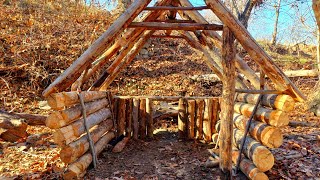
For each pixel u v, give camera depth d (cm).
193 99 714
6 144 586
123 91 1056
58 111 405
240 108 529
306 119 849
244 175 455
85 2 1501
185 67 1271
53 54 1077
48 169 462
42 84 976
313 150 561
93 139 521
